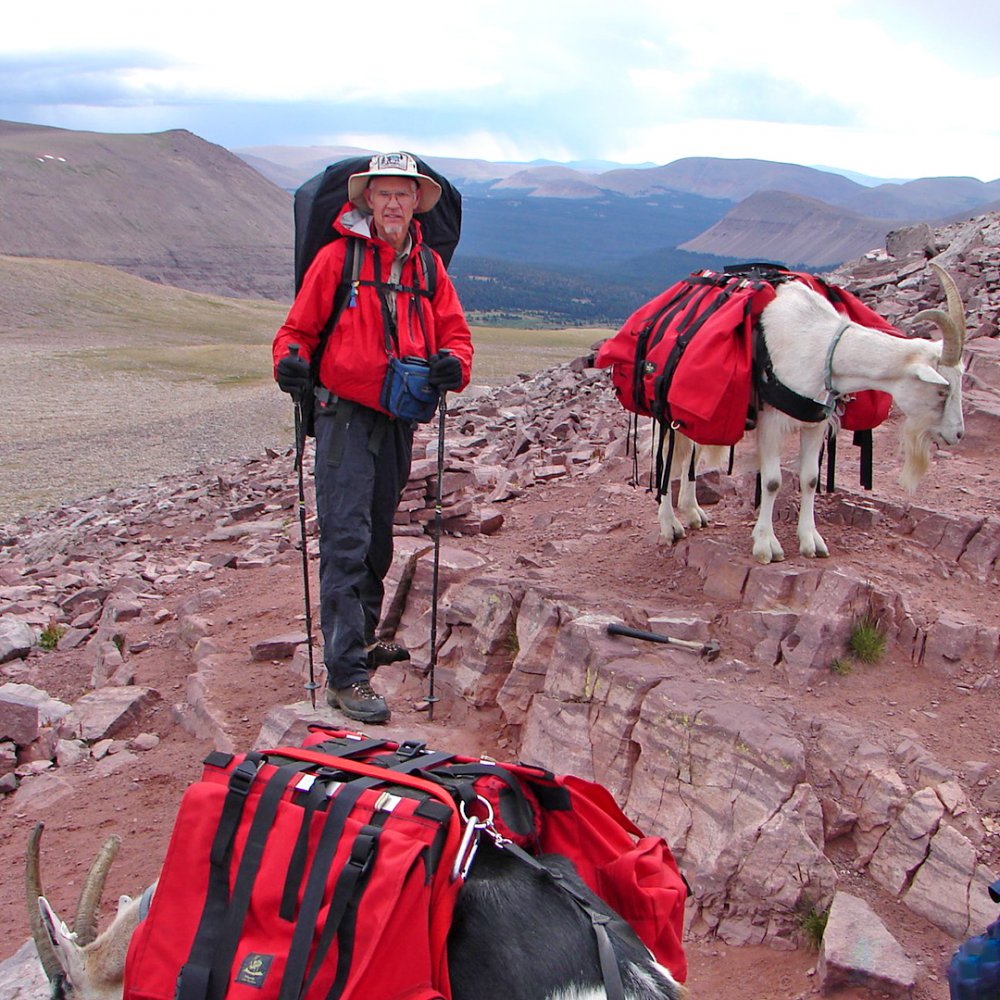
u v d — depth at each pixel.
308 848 3.09
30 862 3.85
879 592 6.64
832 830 5.32
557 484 10.91
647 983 2.92
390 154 5.71
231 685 7.64
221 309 133.12
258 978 2.95
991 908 4.83
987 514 8.02
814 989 4.70
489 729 6.72
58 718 7.86
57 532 18.70
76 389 63.78
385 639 7.56
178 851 3.25
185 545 12.67
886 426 10.74
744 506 8.49
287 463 18.86
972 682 6.20
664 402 7.05
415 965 2.84
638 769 5.77
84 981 3.80
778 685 6.21
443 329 6.03
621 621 6.64
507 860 3.17
